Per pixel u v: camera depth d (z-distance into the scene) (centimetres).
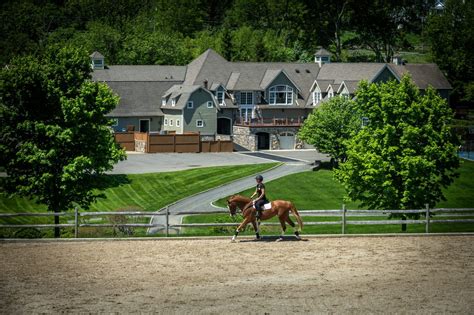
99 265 2858
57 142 4534
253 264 2864
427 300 2372
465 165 7706
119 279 2639
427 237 3494
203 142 9106
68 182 4569
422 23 17400
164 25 17300
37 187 4622
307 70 10900
